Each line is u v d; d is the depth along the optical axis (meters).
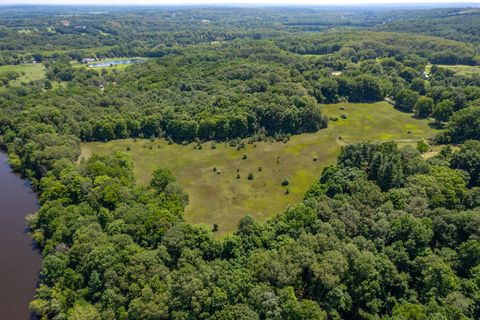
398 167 101.56
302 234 78.19
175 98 187.62
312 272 71.50
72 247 82.44
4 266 89.25
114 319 68.62
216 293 66.38
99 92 198.50
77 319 66.44
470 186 104.19
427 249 76.19
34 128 145.38
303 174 128.38
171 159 142.12
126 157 130.88
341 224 80.62
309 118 164.75
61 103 170.75
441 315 60.41
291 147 150.00
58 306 72.75
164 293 68.69
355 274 71.88
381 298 70.88
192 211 107.19
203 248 79.62
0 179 132.25
